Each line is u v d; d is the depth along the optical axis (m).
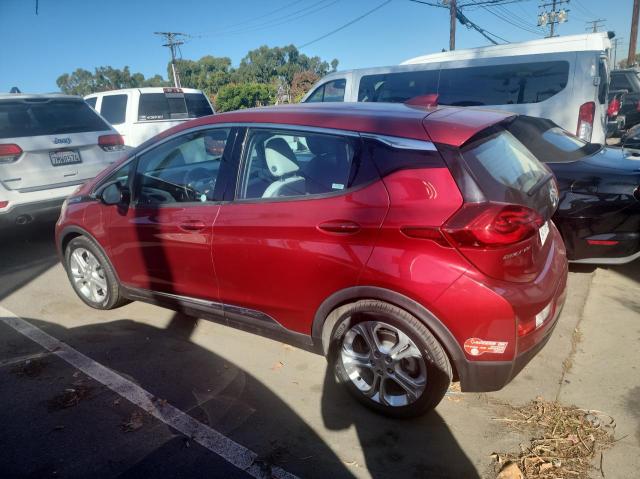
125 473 2.33
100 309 4.05
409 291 2.33
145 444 2.51
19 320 3.90
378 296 2.44
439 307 2.28
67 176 5.51
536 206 2.56
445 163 2.33
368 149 2.54
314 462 2.39
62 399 2.88
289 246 2.69
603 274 4.54
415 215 2.32
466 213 2.22
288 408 2.79
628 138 10.05
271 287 2.86
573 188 3.96
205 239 3.05
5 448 2.50
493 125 2.62
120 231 3.55
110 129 6.12
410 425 2.64
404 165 2.41
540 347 2.50
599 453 2.42
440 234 2.25
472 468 2.34
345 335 2.72
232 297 3.08
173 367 3.21
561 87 6.93
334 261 2.54
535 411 2.73
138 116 9.64
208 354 3.37
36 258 5.47
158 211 3.31
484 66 7.42
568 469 2.32
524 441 2.51
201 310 3.32
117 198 3.56
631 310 3.86
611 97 13.32
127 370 3.18
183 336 3.62
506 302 2.23
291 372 3.15
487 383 2.39
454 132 2.39
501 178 2.44
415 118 2.57
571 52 6.85
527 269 2.36
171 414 2.74
